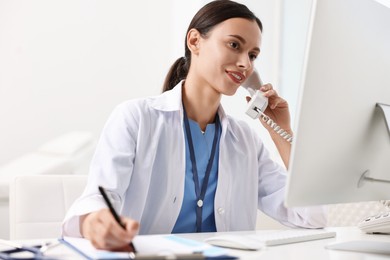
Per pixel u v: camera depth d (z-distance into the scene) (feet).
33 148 13.41
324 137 3.19
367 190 3.73
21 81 13.48
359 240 4.13
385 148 3.68
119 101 13.83
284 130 5.57
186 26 13.01
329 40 3.11
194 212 4.96
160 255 2.65
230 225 5.34
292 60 10.16
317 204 3.33
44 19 13.53
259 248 3.47
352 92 3.32
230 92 4.99
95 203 3.68
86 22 13.67
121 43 13.82
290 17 10.25
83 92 13.69
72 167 11.85
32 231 5.02
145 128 4.89
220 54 4.90
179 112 5.12
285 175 5.61
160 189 4.88
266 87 5.52
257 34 4.99
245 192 5.48
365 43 3.39
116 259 2.66
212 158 5.15
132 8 13.79
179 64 5.74
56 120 13.58
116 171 4.44
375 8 3.51
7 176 11.16
